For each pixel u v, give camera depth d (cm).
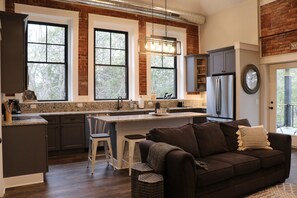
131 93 695
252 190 325
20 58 370
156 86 752
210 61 687
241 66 593
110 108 647
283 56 575
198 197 270
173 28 746
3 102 385
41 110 565
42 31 597
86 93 621
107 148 461
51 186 353
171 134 325
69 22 614
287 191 333
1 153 313
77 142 555
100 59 664
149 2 665
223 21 715
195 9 746
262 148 369
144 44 475
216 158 325
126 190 337
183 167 253
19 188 347
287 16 564
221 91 620
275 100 617
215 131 370
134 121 423
